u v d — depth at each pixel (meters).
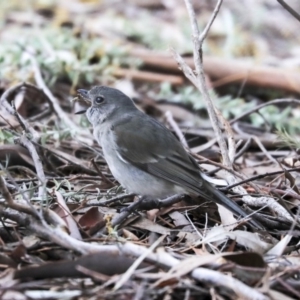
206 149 12.34
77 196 9.57
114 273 7.22
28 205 8.05
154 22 19.67
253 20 19.97
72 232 8.33
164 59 16.39
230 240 8.62
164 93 15.41
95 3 20.47
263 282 7.09
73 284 7.14
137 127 9.80
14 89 12.44
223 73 16.22
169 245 8.60
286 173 9.62
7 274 7.35
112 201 9.46
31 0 19.81
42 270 7.13
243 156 12.06
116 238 8.16
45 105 13.59
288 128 14.41
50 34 16.56
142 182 9.55
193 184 9.16
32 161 10.88
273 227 9.17
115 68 16.02
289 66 17.59
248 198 9.59
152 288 6.94
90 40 17.47
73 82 14.59
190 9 10.80
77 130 11.91
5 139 11.10
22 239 8.25
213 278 7.00
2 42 16.28
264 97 16.31
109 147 9.80
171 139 9.68
